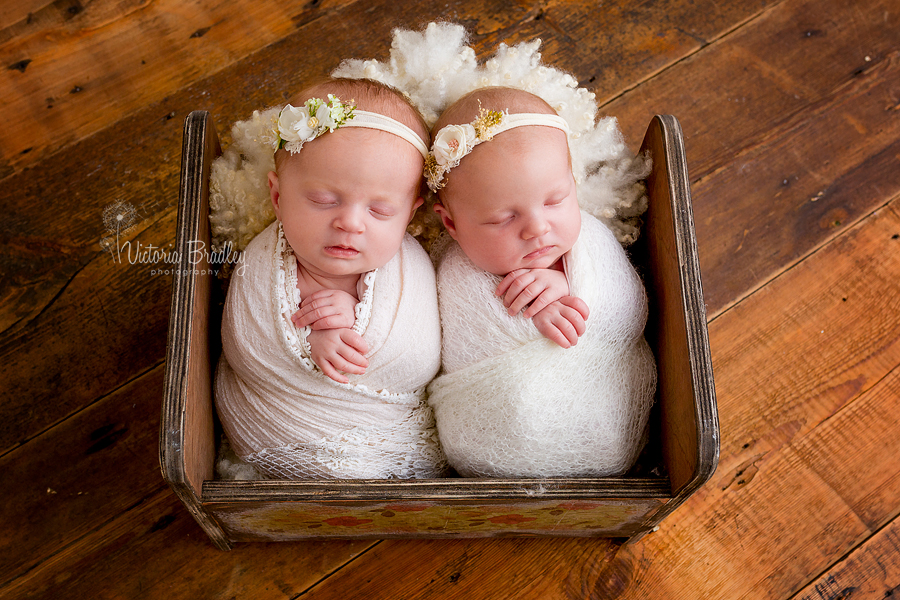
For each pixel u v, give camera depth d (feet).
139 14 5.24
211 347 3.61
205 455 3.33
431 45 3.90
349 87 3.31
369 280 3.42
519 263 3.39
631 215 3.90
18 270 4.60
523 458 3.44
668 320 3.36
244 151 3.89
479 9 5.33
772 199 4.94
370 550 4.06
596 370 3.44
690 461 2.96
